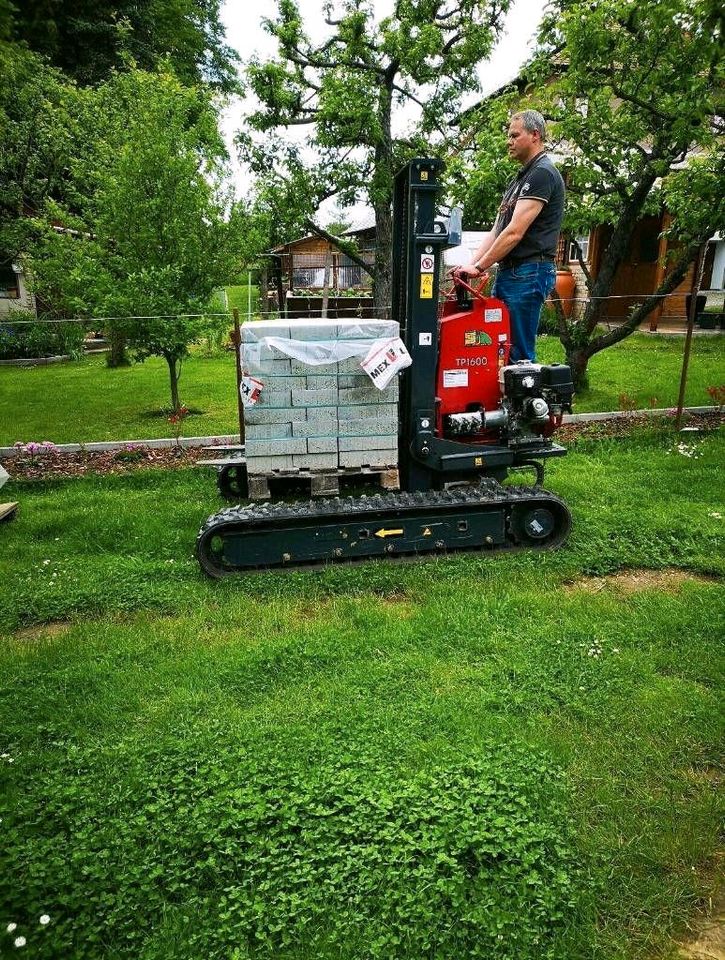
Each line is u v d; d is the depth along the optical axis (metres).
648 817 2.85
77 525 6.20
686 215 8.47
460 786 2.97
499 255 5.02
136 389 13.21
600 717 3.45
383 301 11.41
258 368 4.96
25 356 18.05
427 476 5.51
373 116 9.81
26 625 4.61
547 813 2.85
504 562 5.21
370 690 3.71
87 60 24.98
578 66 8.28
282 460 5.15
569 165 9.57
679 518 5.95
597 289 10.09
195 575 5.20
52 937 2.40
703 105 7.12
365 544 5.24
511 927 2.39
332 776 3.03
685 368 8.44
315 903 2.48
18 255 16.97
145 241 9.70
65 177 16.52
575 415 9.45
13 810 2.93
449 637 4.21
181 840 2.74
